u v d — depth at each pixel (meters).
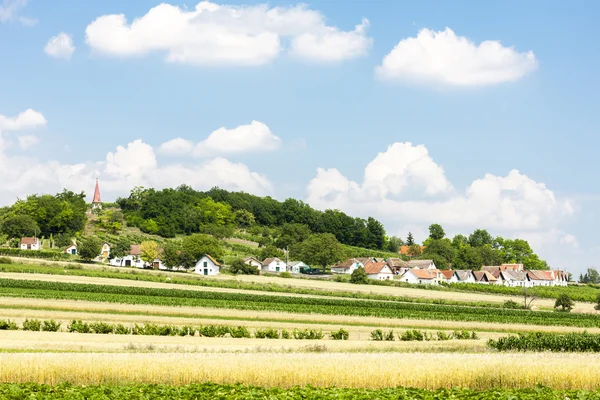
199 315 83.00
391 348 61.34
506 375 39.75
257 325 76.75
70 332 64.94
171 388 34.00
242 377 38.34
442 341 70.06
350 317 90.38
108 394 32.47
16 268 123.69
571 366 40.66
